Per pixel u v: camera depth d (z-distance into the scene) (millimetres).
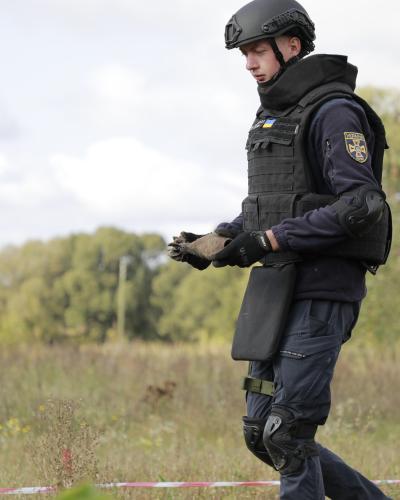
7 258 101562
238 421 10391
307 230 4367
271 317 4457
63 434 5953
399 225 22188
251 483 5793
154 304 98625
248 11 4660
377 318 21391
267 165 4613
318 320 4453
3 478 6633
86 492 2002
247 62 4746
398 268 21891
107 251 100625
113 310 99750
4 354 16797
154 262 102938
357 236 4379
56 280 99688
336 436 9469
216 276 85250
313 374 4414
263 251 4445
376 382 13469
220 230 4738
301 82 4543
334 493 4961
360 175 4391
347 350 18734
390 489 6293
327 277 4477
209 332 82500
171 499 6074
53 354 16672
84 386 12750
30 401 11320
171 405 11172
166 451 8172
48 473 5910
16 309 97688
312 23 4754
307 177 4508
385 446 8953
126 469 6996
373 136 4688
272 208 4578
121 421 10172
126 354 17109
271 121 4621
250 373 4777
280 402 4453
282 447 4410
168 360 15727
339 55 4578
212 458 7566
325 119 4457
